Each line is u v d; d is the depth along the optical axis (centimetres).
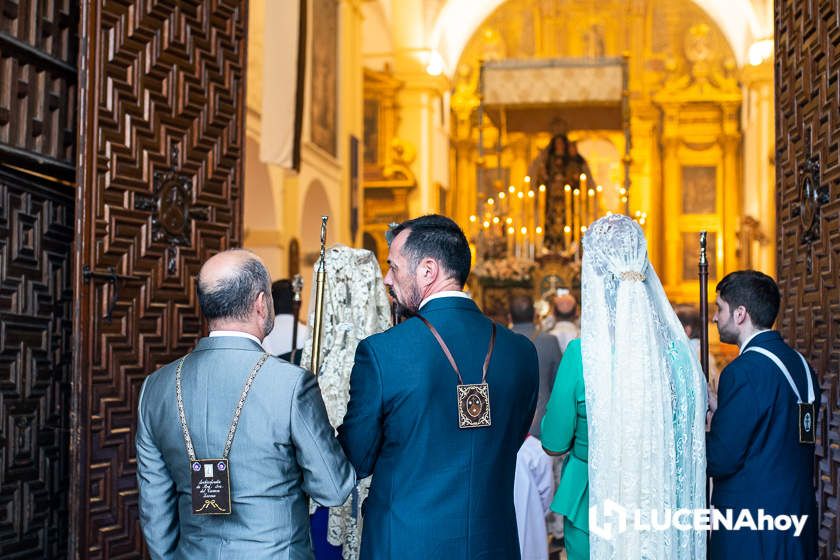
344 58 1656
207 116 484
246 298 262
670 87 2361
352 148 1716
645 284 310
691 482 302
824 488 429
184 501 257
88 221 408
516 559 270
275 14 896
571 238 2044
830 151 439
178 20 464
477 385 266
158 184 449
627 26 2409
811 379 339
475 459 263
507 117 2036
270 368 257
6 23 390
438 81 2159
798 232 481
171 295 456
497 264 1644
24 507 383
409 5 2155
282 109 905
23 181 393
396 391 259
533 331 694
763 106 2077
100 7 416
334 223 1591
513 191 1886
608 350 301
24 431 385
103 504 410
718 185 2356
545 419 323
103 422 413
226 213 497
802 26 479
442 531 256
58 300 414
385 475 263
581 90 1816
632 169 2381
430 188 2152
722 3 2272
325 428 257
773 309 344
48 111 414
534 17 2427
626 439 293
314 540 364
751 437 324
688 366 306
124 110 431
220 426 252
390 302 393
